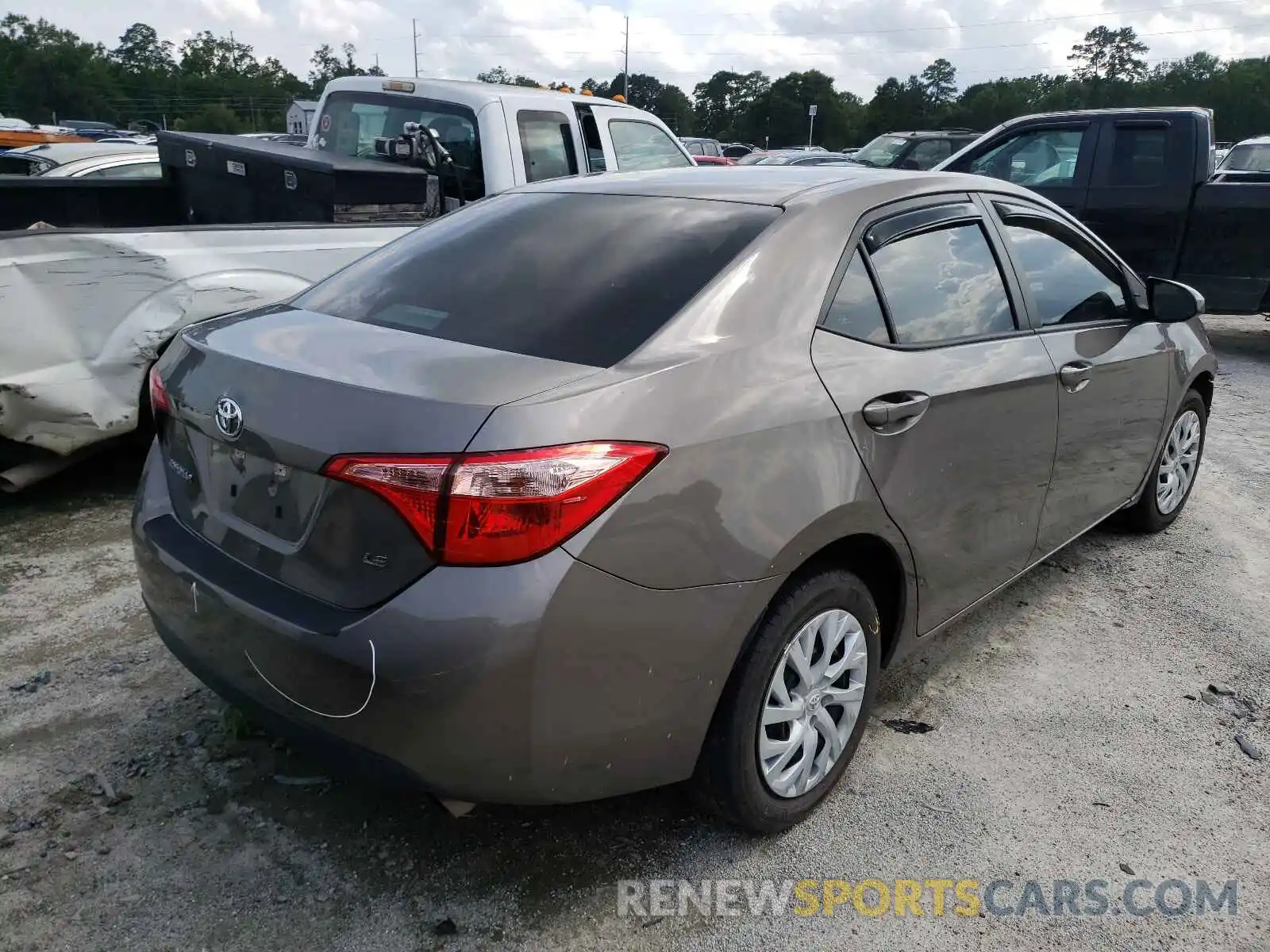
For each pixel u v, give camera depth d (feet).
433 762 6.69
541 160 20.56
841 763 8.96
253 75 393.70
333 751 7.06
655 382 7.14
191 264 14.53
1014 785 9.45
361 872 8.02
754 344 7.89
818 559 8.32
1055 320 11.49
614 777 7.24
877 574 9.35
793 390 7.87
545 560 6.48
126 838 8.27
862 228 9.16
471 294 8.61
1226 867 8.47
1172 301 12.94
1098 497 12.75
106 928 7.38
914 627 9.62
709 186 9.78
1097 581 14.02
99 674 10.69
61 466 14.78
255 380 7.38
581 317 7.89
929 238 9.93
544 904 7.79
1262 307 27.96
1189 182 28.02
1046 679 11.37
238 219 19.10
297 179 17.34
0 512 15.10
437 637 6.39
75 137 106.73
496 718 6.55
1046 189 30.22
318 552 6.95
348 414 6.77
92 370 13.89
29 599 12.35
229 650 7.41
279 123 376.48
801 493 7.70
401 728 6.60
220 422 7.52
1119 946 7.62
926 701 10.85
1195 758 9.97
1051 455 11.10
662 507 6.89
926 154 44.55
